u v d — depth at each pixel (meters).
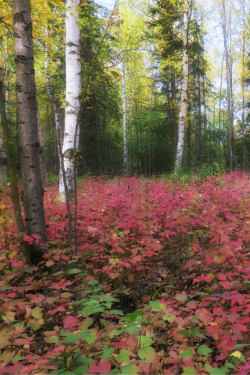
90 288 2.51
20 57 3.01
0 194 4.46
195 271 3.19
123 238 3.65
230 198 5.90
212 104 31.14
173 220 4.44
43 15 4.64
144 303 2.64
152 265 3.54
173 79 18.42
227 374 1.51
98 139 15.68
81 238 3.98
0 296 2.13
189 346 1.82
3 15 4.14
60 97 13.71
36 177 3.20
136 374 1.17
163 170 22.33
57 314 2.42
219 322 1.70
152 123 23.14
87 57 13.23
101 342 1.72
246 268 2.36
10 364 1.66
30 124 3.13
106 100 16.31
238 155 25.00
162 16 14.91
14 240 3.14
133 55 16.80
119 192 6.43
